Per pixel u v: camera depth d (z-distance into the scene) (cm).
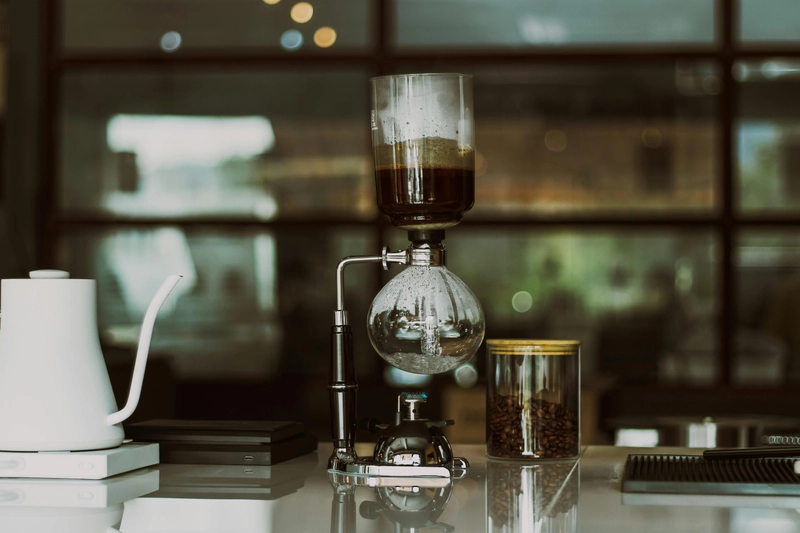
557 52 430
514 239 436
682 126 430
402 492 94
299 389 438
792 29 419
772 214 424
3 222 429
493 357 116
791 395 413
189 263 446
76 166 447
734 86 425
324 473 106
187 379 443
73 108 446
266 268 445
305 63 439
